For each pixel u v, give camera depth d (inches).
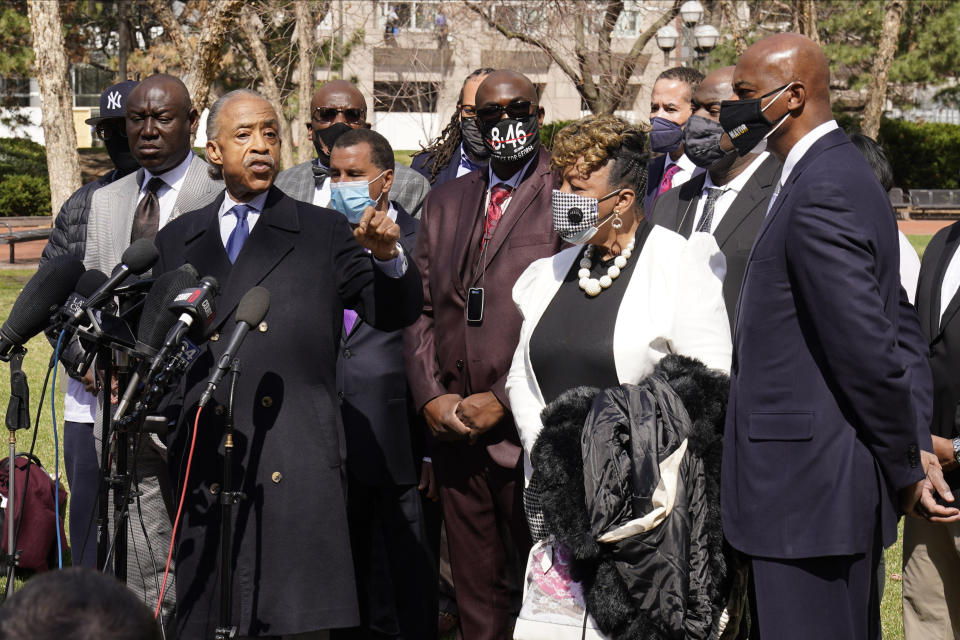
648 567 122.0
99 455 179.3
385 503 182.9
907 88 1245.7
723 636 131.6
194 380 144.3
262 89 909.2
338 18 885.2
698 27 747.4
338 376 181.0
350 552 146.6
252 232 148.0
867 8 988.6
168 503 177.9
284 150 792.3
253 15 826.8
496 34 869.8
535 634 128.3
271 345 143.9
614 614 123.0
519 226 165.3
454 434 165.2
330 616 142.0
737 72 130.4
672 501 123.1
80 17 1158.3
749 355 126.3
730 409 127.8
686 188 186.7
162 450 171.5
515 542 165.3
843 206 119.6
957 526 150.2
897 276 124.2
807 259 119.7
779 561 122.6
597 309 142.3
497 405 160.9
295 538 141.6
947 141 1216.8
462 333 167.5
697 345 137.7
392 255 138.3
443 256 170.4
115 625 57.5
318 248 148.0
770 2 891.4
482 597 169.3
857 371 116.9
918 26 1016.2
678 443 125.2
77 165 547.8
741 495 124.9
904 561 160.9
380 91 943.7
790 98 127.1
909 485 121.6
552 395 143.6
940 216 1122.7
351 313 182.9
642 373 139.2
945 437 150.9
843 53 994.7
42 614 57.1
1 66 962.7
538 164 169.6
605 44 837.8
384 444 179.2
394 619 182.7
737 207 173.6
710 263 142.0
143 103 180.4
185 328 129.0
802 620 122.0
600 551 124.3
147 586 178.2
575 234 140.7
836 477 120.8
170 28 757.9
